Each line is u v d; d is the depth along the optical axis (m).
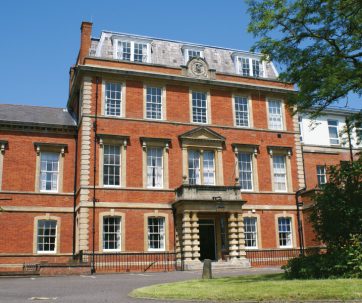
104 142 29.86
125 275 23.88
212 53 36.78
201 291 12.60
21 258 29.09
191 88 33.25
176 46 35.84
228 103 34.12
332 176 17.47
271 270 25.05
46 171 31.22
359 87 17.66
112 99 30.95
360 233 15.87
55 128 31.84
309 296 10.72
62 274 24.70
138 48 33.69
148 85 32.12
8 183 29.92
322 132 41.22
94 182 28.91
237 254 29.19
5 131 30.70
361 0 17.12
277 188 34.09
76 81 31.92
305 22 18.31
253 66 37.16
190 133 31.95
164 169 30.89
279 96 35.81
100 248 28.09
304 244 33.25
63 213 30.67
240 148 33.34
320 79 17.81
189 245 28.08
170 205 30.41
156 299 11.84
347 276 14.28
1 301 12.16
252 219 32.62
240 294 11.51
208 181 32.09
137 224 29.38
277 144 34.72
